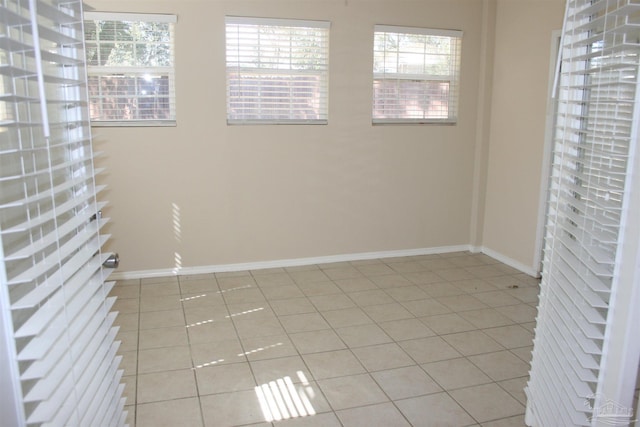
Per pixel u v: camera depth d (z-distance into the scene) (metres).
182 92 4.16
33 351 1.06
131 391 2.62
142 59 4.07
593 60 1.79
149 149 4.18
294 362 2.95
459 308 3.76
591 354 1.49
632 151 1.29
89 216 1.46
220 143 4.32
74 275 1.39
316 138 4.55
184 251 4.41
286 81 4.41
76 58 1.45
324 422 2.38
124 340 3.20
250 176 4.44
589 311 1.47
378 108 4.71
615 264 1.34
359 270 4.60
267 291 4.08
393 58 4.67
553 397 1.83
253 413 2.45
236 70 4.28
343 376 2.80
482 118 4.93
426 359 2.99
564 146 1.85
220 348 3.12
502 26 4.70
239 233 4.51
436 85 4.85
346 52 4.50
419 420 2.40
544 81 4.22
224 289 4.11
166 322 3.48
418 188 4.95
